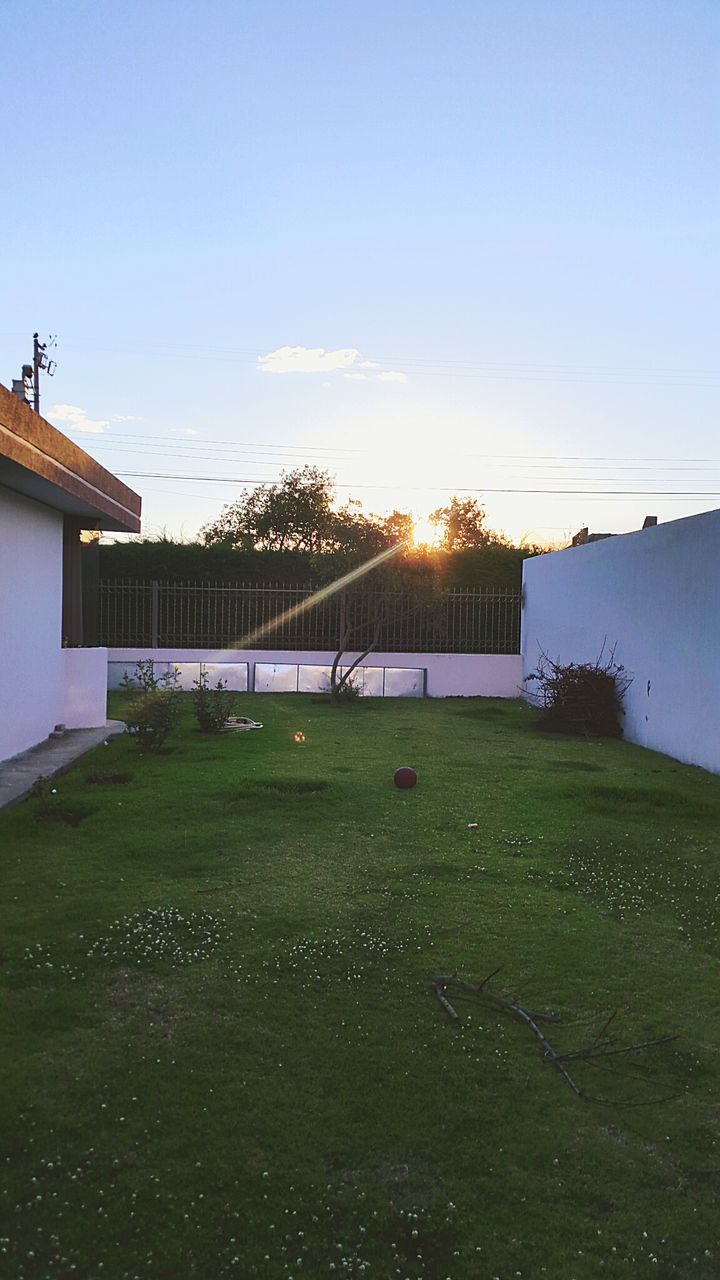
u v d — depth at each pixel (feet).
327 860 21.08
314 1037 12.73
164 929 16.30
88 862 20.25
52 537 37.96
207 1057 12.03
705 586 37.11
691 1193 9.76
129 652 61.00
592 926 17.48
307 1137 10.38
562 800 28.43
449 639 64.39
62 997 13.56
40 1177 9.53
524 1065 12.26
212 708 44.86
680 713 39.24
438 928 16.99
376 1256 8.69
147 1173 9.66
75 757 32.86
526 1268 8.60
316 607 62.85
